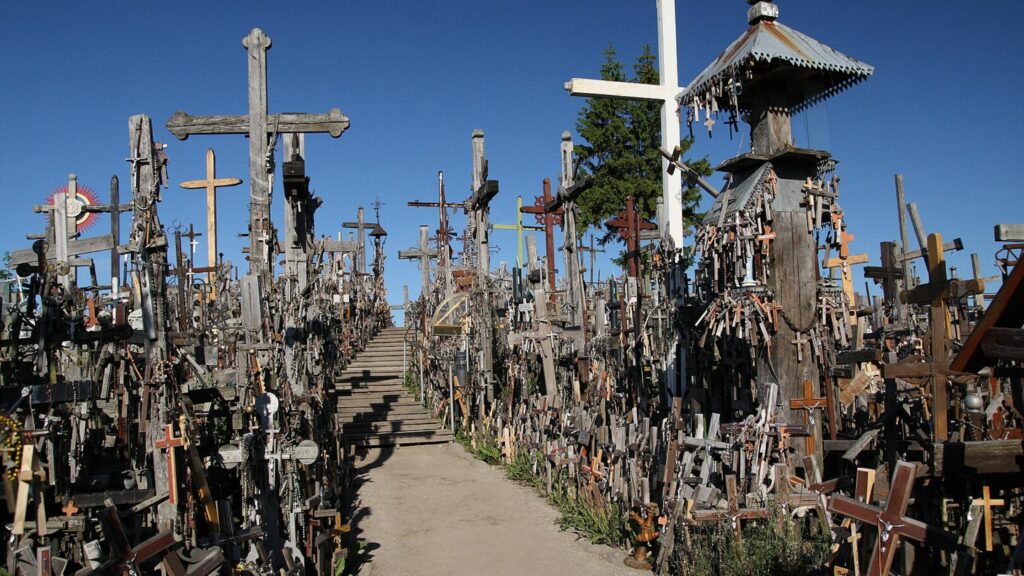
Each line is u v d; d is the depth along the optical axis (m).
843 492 7.24
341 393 20.95
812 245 8.45
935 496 6.93
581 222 26.66
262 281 10.24
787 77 8.50
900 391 8.77
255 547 6.73
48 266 7.94
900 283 12.72
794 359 8.23
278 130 10.48
